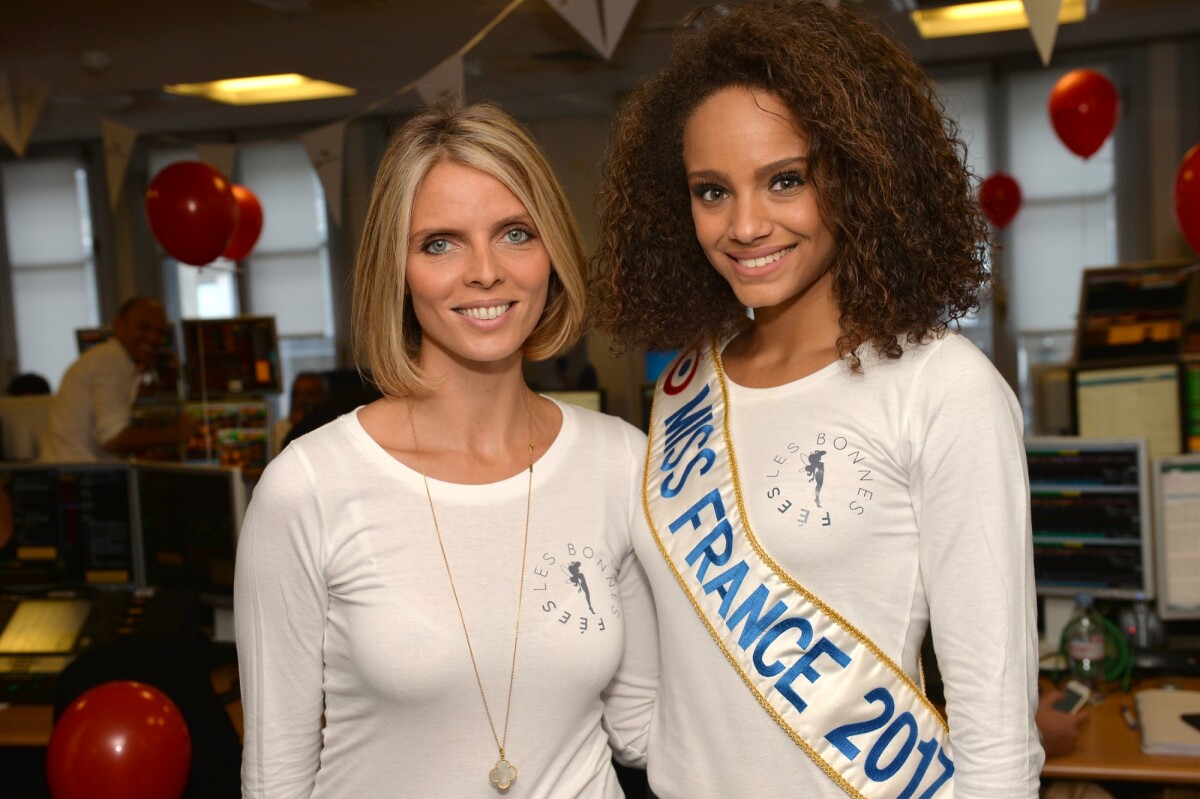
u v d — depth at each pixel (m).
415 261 1.18
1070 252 6.87
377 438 1.22
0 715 2.21
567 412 1.34
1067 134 4.73
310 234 8.05
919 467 1.12
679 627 1.26
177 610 2.40
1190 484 2.27
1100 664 2.13
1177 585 2.28
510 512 1.22
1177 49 6.58
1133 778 1.79
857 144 1.11
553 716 1.19
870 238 1.13
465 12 4.98
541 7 4.90
